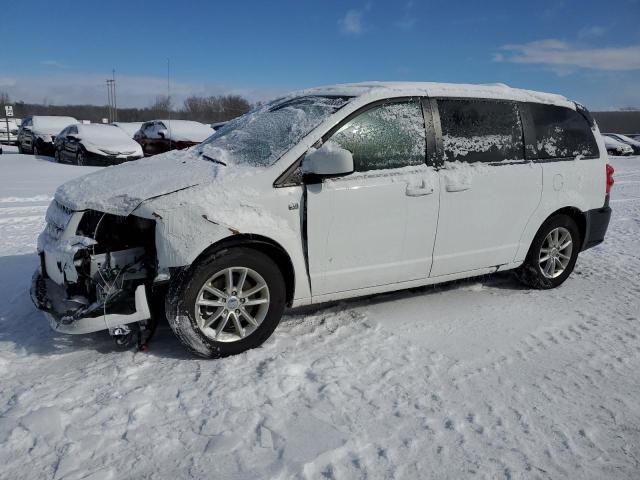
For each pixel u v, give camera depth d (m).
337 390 3.03
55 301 3.38
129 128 24.47
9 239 6.54
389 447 2.55
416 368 3.35
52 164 16.83
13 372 3.17
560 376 3.32
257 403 2.88
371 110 3.84
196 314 3.27
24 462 2.38
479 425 2.76
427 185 3.96
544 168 4.66
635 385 3.24
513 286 5.08
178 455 2.45
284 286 3.55
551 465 2.48
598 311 4.46
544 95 4.84
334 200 3.61
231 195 3.31
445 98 4.18
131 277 3.31
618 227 8.20
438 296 4.71
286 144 3.67
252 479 2.29
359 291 3.91
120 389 2.98
